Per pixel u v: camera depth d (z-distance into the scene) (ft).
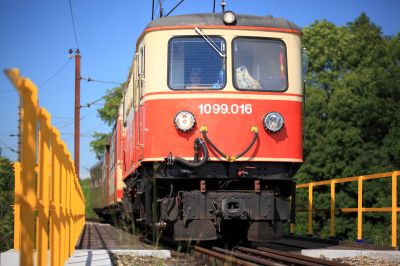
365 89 136.56
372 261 36.78
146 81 39.22
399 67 128.26
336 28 178.70
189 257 36.32
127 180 56.90
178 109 38.42
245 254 36.17
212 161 38.24
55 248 22.80
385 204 110.01
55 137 22.77
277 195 39.99
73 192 38.50
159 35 38.99
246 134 38.47
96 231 74.69
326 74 171.94
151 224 39.68
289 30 39.83
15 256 29.96
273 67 39.37
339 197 119.55
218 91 38.47
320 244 47.80
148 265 32.58
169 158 37.83
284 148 38.91
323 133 128.26
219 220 38.01
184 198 38.06
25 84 14.65
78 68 117.19
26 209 14.98
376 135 127.95
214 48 38.88
